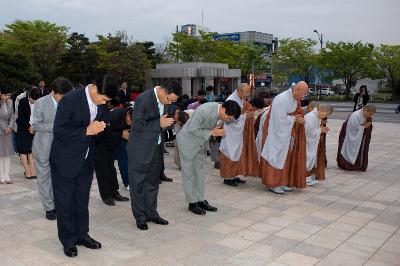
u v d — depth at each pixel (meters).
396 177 8.34
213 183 7.52
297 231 5.11
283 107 6.65
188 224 5.28
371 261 4.28
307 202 6.41
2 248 4.42
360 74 40.59
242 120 7.05
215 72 26.22
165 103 4.96
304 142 6.85
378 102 38.69
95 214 5.62
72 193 4.18
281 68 44.00
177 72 26.11
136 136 4.94
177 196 6.60
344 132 8.98
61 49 30.38
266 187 7.29
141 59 29.41
